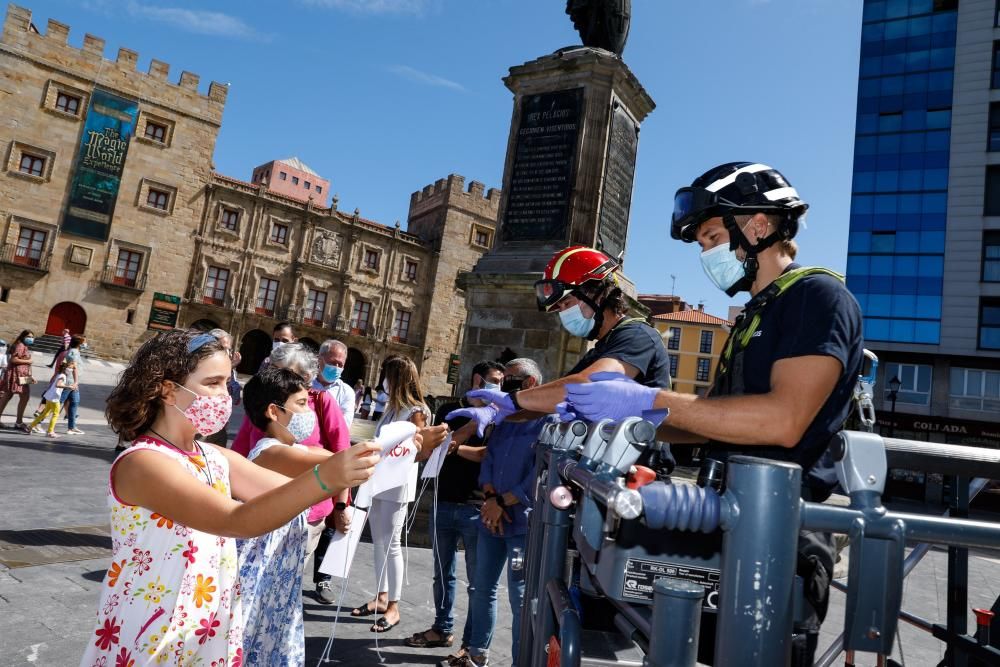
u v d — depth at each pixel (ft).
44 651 9.55
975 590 21.07
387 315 141.08
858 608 2.63
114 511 5.08
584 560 3.64
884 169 91.35
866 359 4.99
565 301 8.21
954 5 90.27
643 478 3.42
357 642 11.42
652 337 7.49
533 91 26.12
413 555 17.75
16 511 17.35
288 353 8.63
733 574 2.53
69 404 34.50
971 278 83.97
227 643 5.41
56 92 106.11
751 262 4.68
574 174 24.52
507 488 10.09
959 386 83.71
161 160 114.93
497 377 13.11
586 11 27.04
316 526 9.04
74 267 107.55
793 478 2.57
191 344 5.32
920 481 75.92
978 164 85.76
